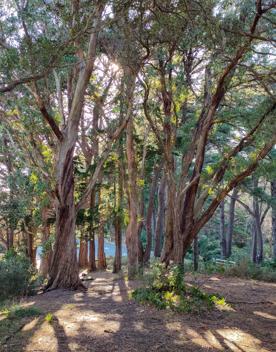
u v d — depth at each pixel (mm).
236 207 41719
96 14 5727
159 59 9383
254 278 13172
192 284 10586
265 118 10984
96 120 19094
